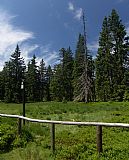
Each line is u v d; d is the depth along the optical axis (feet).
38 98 356.79
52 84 332.80
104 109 111.24
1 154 43.68
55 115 94.07
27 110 112.16
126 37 245.65
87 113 98.32
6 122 61.67
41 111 107.04
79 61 272.51
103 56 248.73
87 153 37.55
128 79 229.66
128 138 44.70
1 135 49.78
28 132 51.29
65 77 320.50
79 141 44.45
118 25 247.29
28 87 342.64
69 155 38.29
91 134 48.55
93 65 281.13
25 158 40.16
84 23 216.13
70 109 114.93
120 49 241.55
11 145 47.11
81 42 273.54
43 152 41.42
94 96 264.72
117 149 36.60
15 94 311.06
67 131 53.36
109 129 52.65
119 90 225.15
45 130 57.47
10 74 319.27
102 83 245.24
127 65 241.35
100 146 35.76
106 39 248.52
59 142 45.01
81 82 212.84
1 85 356.38
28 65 360.89
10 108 130.00
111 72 244.22
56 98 322.14
